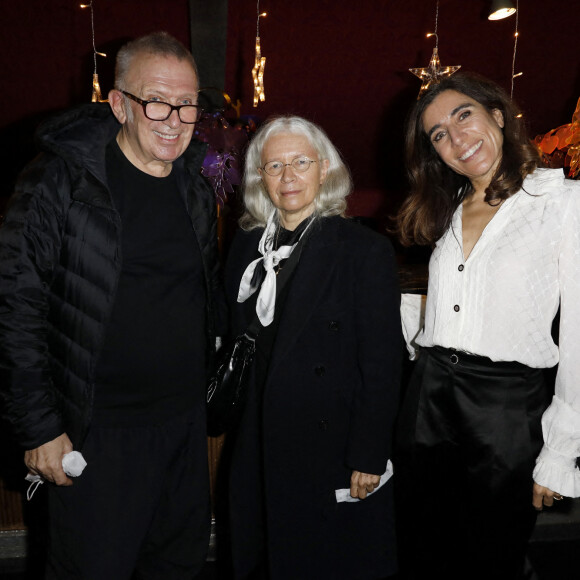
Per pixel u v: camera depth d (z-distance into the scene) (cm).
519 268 138
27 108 421
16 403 136
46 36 378
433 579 163
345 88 445
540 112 476
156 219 152
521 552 149
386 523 167
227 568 223
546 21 405
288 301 154
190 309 159
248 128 233
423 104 160
